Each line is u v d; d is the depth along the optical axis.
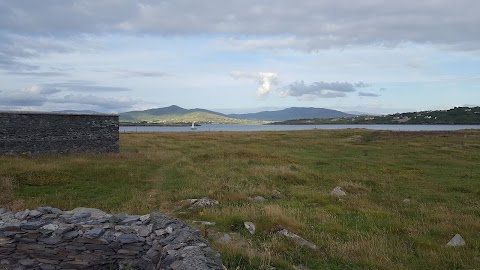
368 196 19.70
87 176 22.11
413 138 57.28
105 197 17.80
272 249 10.28
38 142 31.42
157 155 34.53
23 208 14.84
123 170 24.62
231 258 8.80
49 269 8.66
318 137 61.97
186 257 7.33
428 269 9.77
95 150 35.09
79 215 9.66
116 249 8.63
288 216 13.77
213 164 29.66
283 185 22.19
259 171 25.47
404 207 17.36
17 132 30.27
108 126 36.03
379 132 70.19
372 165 32.09
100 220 9.33
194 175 24.09
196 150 41.84
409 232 13.10
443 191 21.73
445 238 12.62
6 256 8.73
